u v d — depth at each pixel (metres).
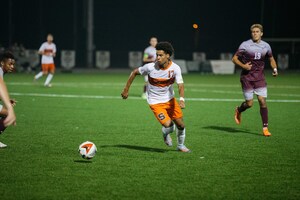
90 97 42.44
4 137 22.73
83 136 23.27
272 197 13.70
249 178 15.68
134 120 28.78
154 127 26.23
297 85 59.25
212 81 66.50
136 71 18.92
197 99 42.06
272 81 66.62
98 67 94.31
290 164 17.72
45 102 37.97
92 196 13.67
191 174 16.12
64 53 88.44
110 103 37.94
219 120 29.44
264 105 24.12
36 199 13.40
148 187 14.57
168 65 18.58
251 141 22.45
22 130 24.78
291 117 30.78
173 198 13.54
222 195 13.84
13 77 68.19
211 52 118.94
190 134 24.33
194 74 86.44
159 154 19.27
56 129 25.22
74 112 32.19
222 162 17.95
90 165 17.27
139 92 48.59
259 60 24.02
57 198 13.49
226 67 88.81
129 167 17.02
